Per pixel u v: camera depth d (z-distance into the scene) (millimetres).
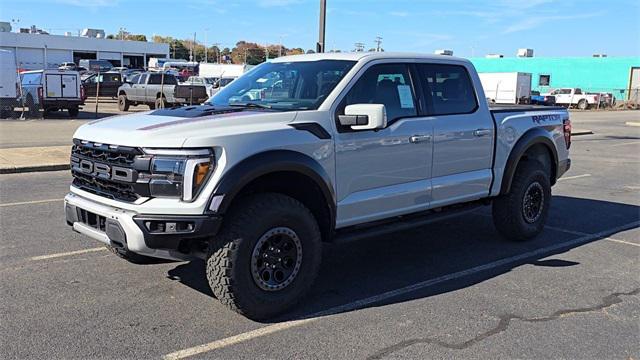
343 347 4020
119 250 5098
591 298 5043
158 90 29156
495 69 74000
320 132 4684
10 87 24156
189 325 4328
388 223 5434
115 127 4516
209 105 5367
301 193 4863
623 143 20859
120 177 4211
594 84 66812
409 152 5387
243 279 4230
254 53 114000
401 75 5516
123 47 87000
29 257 5891
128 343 4008
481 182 6191
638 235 7316
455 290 5203
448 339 4180
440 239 6988
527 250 6555
